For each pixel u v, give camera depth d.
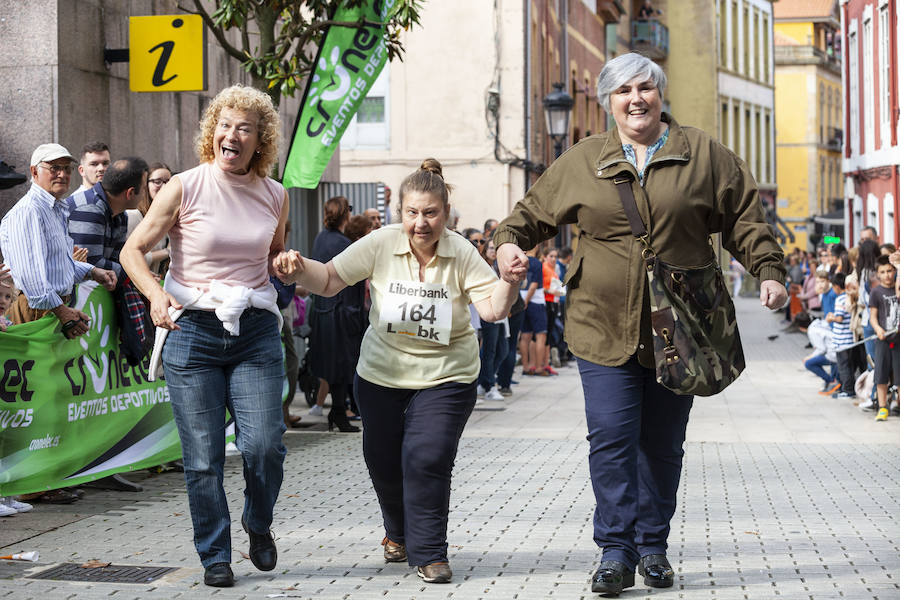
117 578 9.04
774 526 11.09
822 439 17.77
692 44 87.75
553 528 10.90
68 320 11.69
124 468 12.75
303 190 26.19
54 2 15.96
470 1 41.91
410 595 8.55
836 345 23.73
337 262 8.97
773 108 103.56
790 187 113.94
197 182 8.66
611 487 8.56
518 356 34.78
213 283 8.62
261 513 8.91
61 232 11.77
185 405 8.68
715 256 8.72
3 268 11.34
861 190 46.00
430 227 8.76
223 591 8.66
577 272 8.70
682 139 8.53
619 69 8.48
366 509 11.82
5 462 11.09
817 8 115.56
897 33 38.97
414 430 8.89
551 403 22.80
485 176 42.00
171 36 16.84
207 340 8.66
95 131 16.89
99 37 16.95
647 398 8.85
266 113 8.73
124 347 12.80
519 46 41.75
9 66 16.12
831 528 11.00
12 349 11.15
